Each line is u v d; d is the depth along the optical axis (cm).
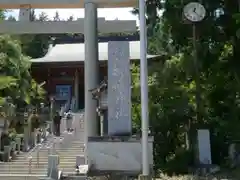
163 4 1933
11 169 2047
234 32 1883
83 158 1988
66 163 2092
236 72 1945
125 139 1419
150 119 1938
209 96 2023
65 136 2828
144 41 1245
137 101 2119
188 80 2067
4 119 2486
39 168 2067
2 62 2827
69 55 4694
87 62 2080
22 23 2427
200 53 1950
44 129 2902
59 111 3622
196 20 1806
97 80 2083
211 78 2012
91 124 1992
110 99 1479
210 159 1566
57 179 1395
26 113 2798
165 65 2081
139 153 1406
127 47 1494
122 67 1488
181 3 1864
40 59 4634
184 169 1556
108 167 1408
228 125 1786
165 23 1942
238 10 1848
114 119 1472
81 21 2434
